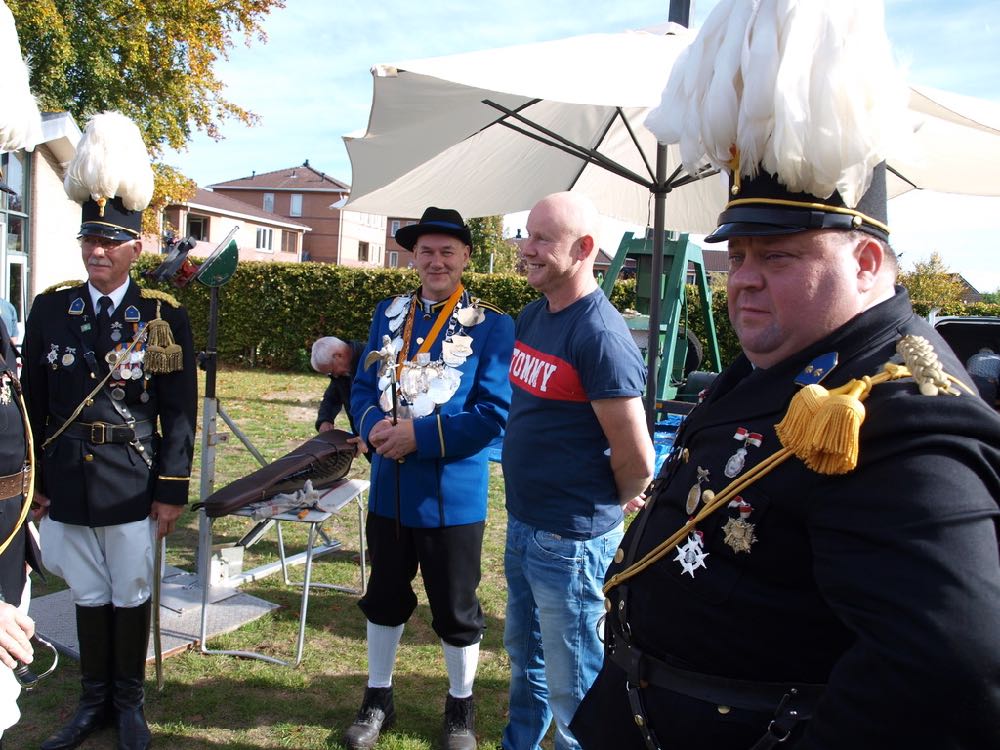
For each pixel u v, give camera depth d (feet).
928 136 10.23
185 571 13.43
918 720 2.76
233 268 12.21
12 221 31.63
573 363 7.04
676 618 3.93
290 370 46.73
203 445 12.01
